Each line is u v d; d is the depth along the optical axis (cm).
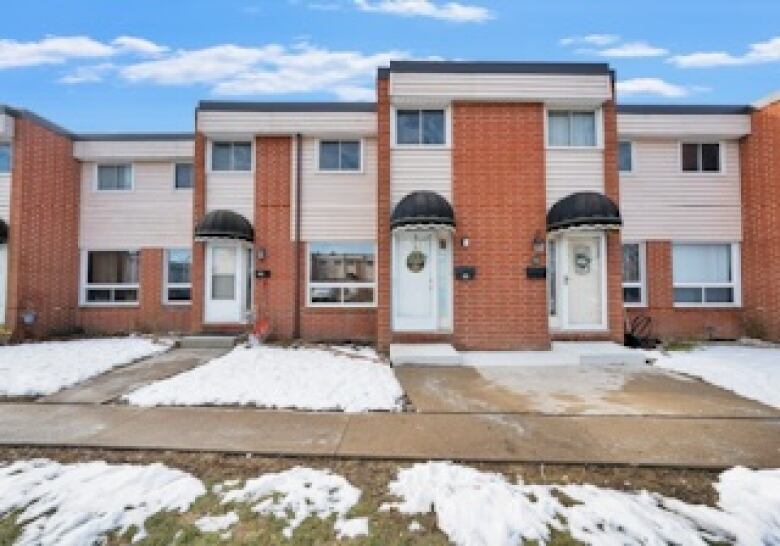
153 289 1318
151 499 327
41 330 1191
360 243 1201
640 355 844
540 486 346
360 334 1175
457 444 436
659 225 1221
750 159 1197
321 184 1196
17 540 280
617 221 886
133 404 572
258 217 1178
